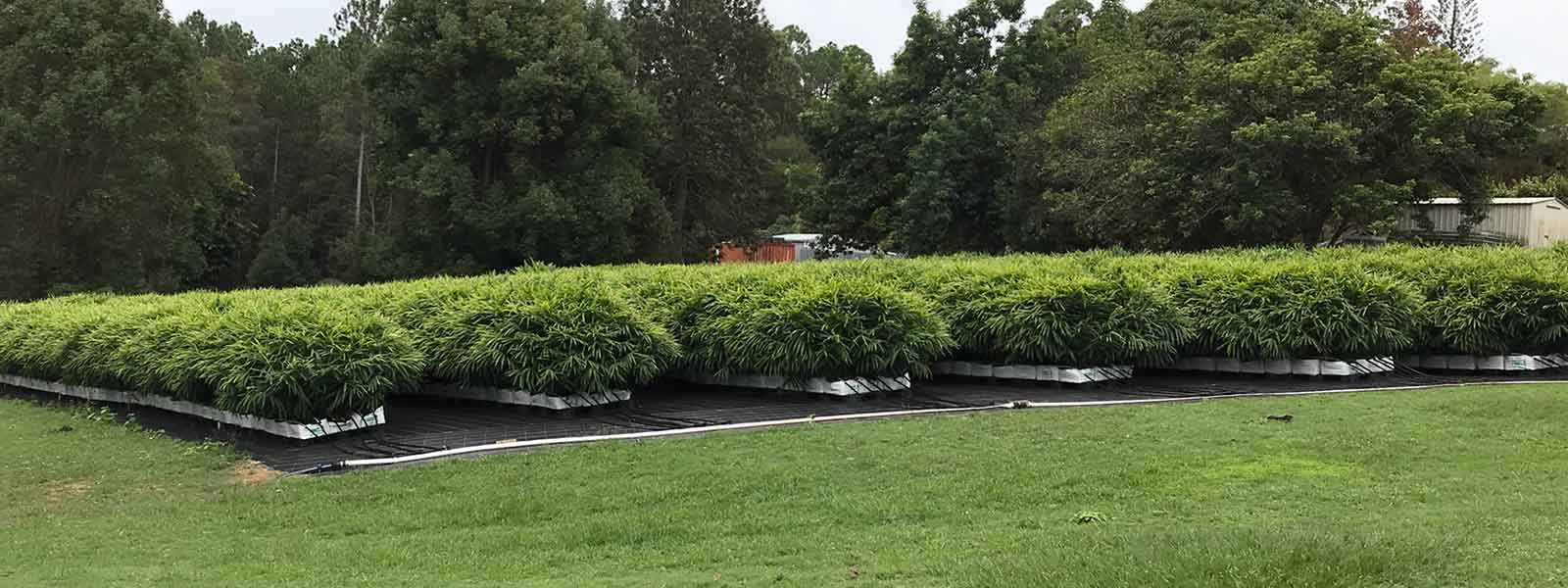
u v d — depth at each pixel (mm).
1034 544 4969
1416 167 21188
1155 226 23203
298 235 44719
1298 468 6543
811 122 31656
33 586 5004
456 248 31734
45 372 12492
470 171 32188
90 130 30312
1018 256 14766
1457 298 11664
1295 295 11047
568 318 9461
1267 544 4543
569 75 31500
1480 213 22781
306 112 49594
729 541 5453
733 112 38375
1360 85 20797
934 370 11492
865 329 9922
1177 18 24938
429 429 9078
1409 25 37125
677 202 39219
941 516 5773
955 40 29594
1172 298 11164
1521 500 5492
